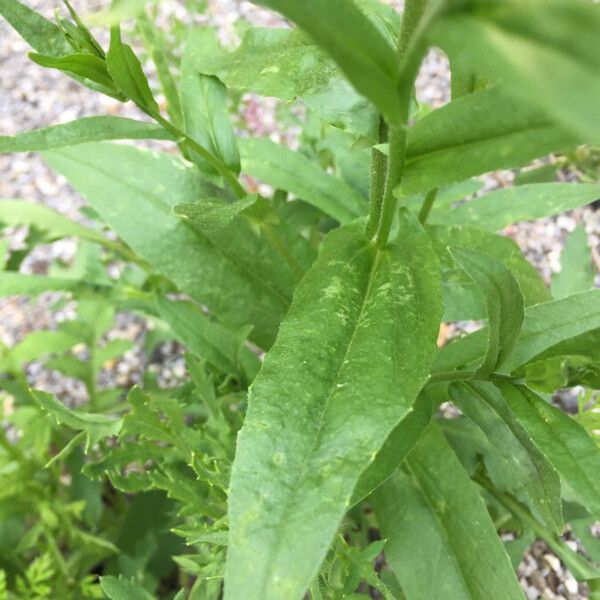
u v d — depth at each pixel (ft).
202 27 0.80
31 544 0.97
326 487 0.51
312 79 0.68
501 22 0.33
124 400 1.36
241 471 0.52
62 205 1.61
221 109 0.79
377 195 0.65
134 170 0.90
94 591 0.93
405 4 0.53
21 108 1.74
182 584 1.05
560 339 0.63
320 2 0.37
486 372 0.62
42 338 1.07
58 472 1.07
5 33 1.84
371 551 0.64
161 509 1.04
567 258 1.02
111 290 1.09
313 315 0.61
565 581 1.07
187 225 0.88
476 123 0.47
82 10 1.18
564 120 0.30
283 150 1.00
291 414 0.55
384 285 0.63
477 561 0.76
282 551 0.48
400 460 0.66
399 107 0.43
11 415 1.02
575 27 0.31
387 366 0.57
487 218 0.95
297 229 1.04
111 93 0.66
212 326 0.89
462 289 0.83
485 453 0.92
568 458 0.58
